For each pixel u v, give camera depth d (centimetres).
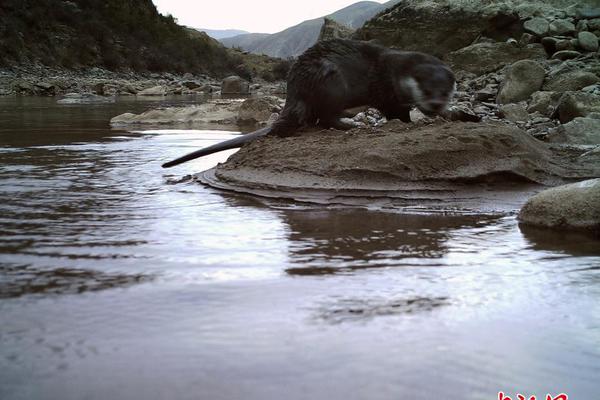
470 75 2119
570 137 878
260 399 185
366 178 572
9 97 2772
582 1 2297
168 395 187
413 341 231
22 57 4447
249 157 659
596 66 1584
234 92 3791
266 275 322
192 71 6506
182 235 416
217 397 186
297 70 755
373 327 245
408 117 794
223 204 533
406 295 289
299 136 720
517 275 326
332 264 346
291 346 225
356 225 454
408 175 572
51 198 548
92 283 304
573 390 197
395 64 749
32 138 1081
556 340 236
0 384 194
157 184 632
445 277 321
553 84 1462
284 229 438
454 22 2414
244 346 224
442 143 596
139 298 280
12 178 655
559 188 466
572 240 410
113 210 500
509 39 2198
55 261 345
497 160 595
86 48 5175
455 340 233
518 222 467
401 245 393
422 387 194
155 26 6812
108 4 6272
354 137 661
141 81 4894
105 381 196
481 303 279
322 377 200
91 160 803
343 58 746
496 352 222
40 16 5056
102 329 241
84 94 3194
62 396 187
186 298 281
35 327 243
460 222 466
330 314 261
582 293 296
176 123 1499
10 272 322
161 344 226
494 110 1371
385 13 2670
